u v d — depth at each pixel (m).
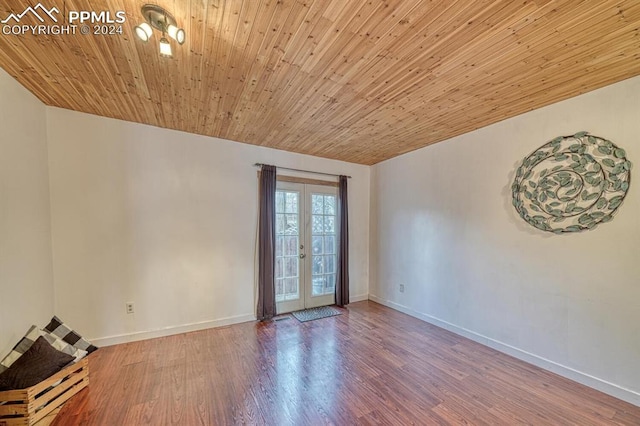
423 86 2.18
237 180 3.69
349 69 1.95
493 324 2.94
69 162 2.73
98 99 2.46
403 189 4.22
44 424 1.76
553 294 2.47
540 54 1.76
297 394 2.12
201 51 1.74
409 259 4.07
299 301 4.26
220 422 1.81
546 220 2.51
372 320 3.80
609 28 1.50
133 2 1.35
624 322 2.07
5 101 1.99
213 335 3.23
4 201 1.97
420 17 1.44
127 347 2.88
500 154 2.90
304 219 4.32
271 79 2.09
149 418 1.84
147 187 3.12
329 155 4.36
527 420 1.84
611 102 2.14
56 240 2.67
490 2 1.34
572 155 2.35
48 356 1.89
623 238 2.08
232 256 3.63
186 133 3.34
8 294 1.98
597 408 1.96
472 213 3.18
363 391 2.16
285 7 1.38
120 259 2.97
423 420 1.84
